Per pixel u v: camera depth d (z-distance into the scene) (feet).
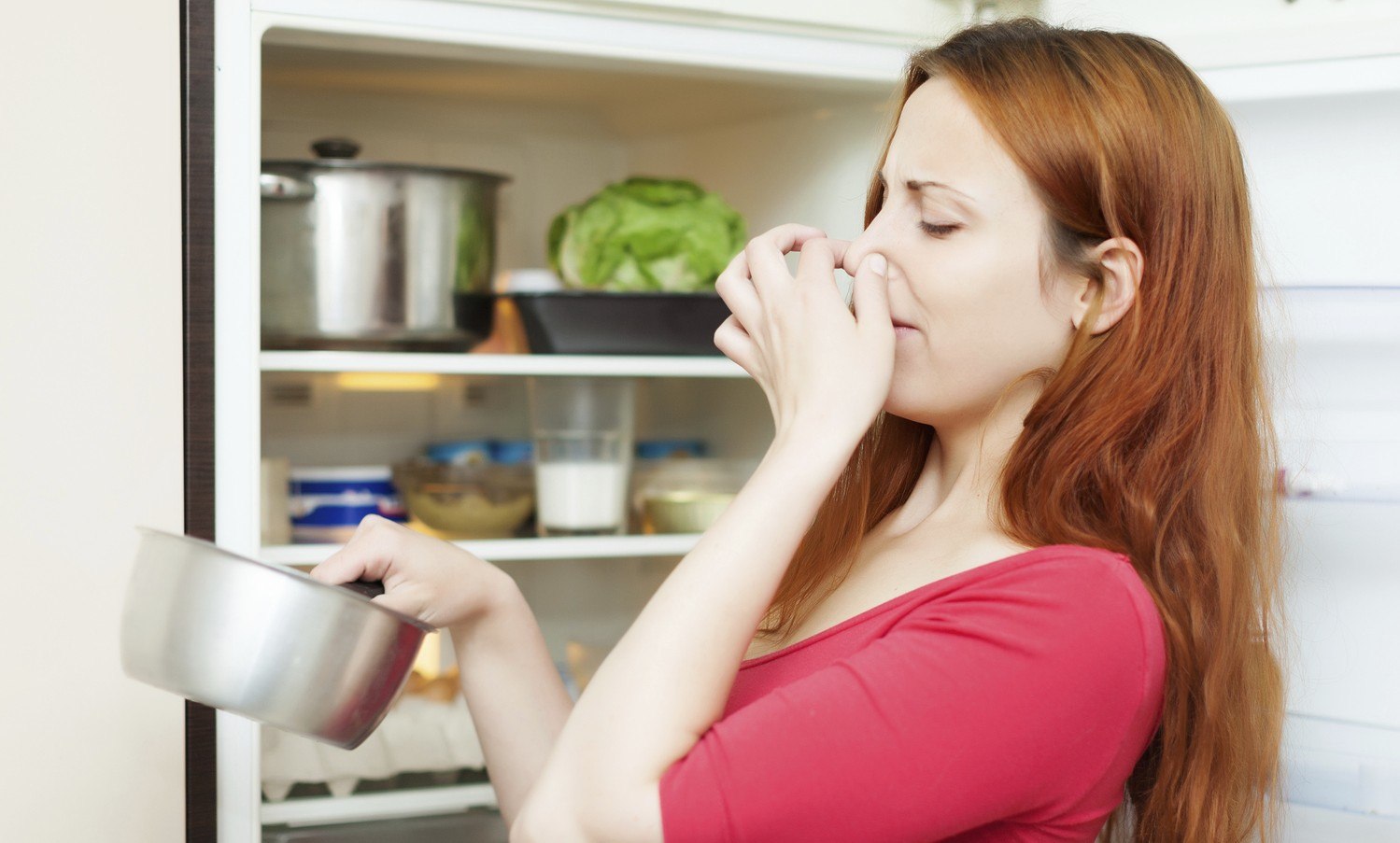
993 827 2.37
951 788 2.17
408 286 4.21
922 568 2.60
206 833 3.51
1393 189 4.09
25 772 3.38
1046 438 2.55
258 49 3.55
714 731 2.20
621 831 2.15
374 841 4.27
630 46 3.96
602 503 4.74
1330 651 4.17
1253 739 2.84
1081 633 2.25
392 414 5.52
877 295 2.51
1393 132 4.06
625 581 5.97
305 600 2.45
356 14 3.65
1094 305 2.48
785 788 2.13
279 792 4.25
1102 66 2.51
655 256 4.80
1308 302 4.06
